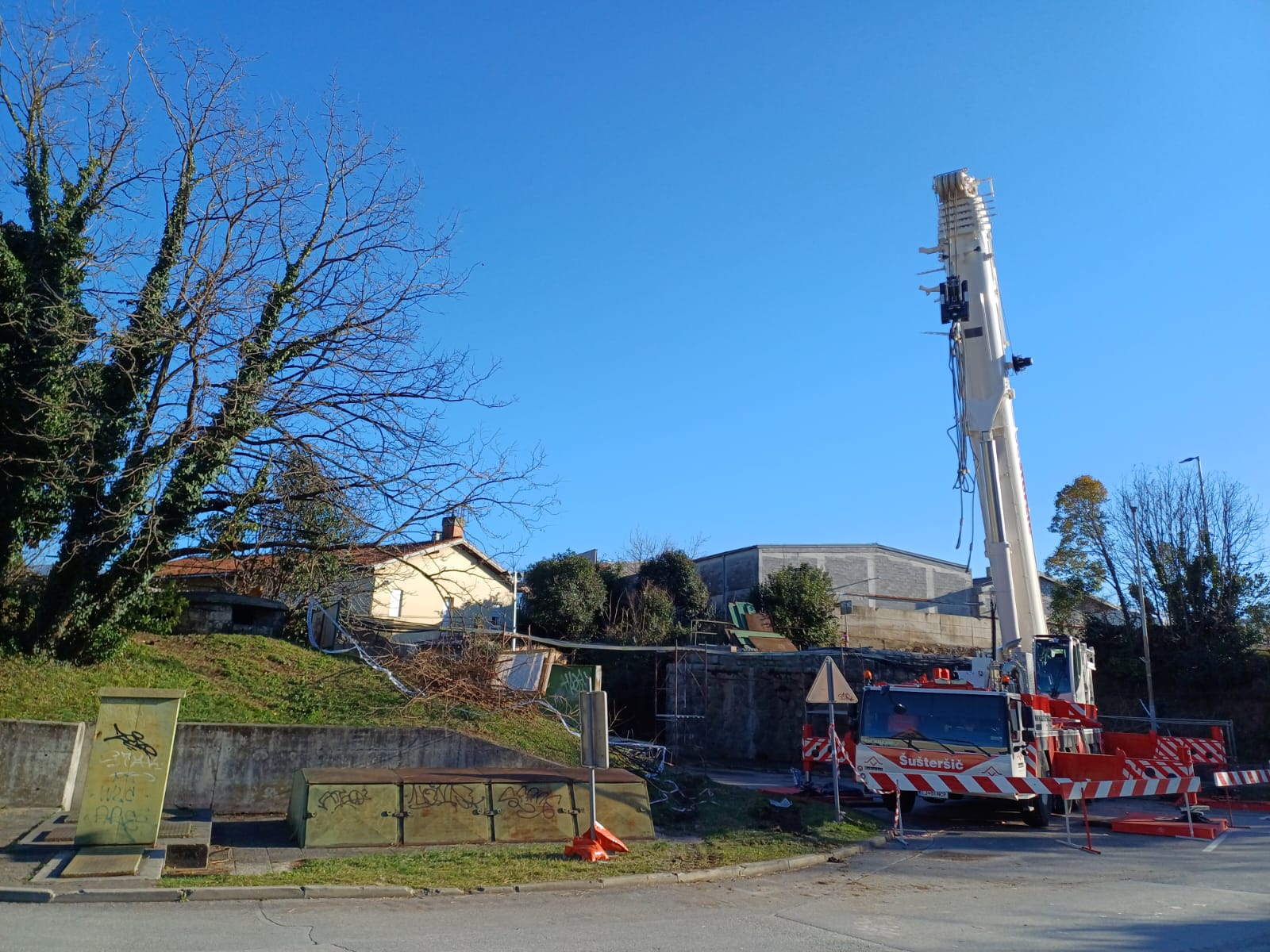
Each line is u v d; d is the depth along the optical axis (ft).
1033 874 38.42
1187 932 27.37
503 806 41.01
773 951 24.56
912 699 52.95
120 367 50.80
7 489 52.60
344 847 37.55
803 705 97.19
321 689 56.13
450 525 72.08
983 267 55.88
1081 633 118.73
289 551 59.41
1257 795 77.51
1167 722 91.76
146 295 50.60
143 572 52.13
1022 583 55.72
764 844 42.29
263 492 55.11
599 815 42.19
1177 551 110.32
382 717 53.52
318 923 26.32
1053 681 57.16
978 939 26.37
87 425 48.88
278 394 53.01
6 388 51.06
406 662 63.10
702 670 102.99
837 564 154.10
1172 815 59.47
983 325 55.26
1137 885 35.70
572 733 59.88
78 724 42.42
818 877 37.35
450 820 39.91
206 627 66.64
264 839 39.01
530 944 24.58
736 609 128.57
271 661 59.62
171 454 49.96
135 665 53.16
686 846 40.96
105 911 26.84
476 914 28.43
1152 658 109.29
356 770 42.19
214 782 44.75
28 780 40.88
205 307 49.44
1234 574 107.96
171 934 24.25
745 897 32.55
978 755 50.16
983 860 42.29
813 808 52.70
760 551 151.53
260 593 72.38
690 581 137.08
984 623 139.33
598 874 34.35
